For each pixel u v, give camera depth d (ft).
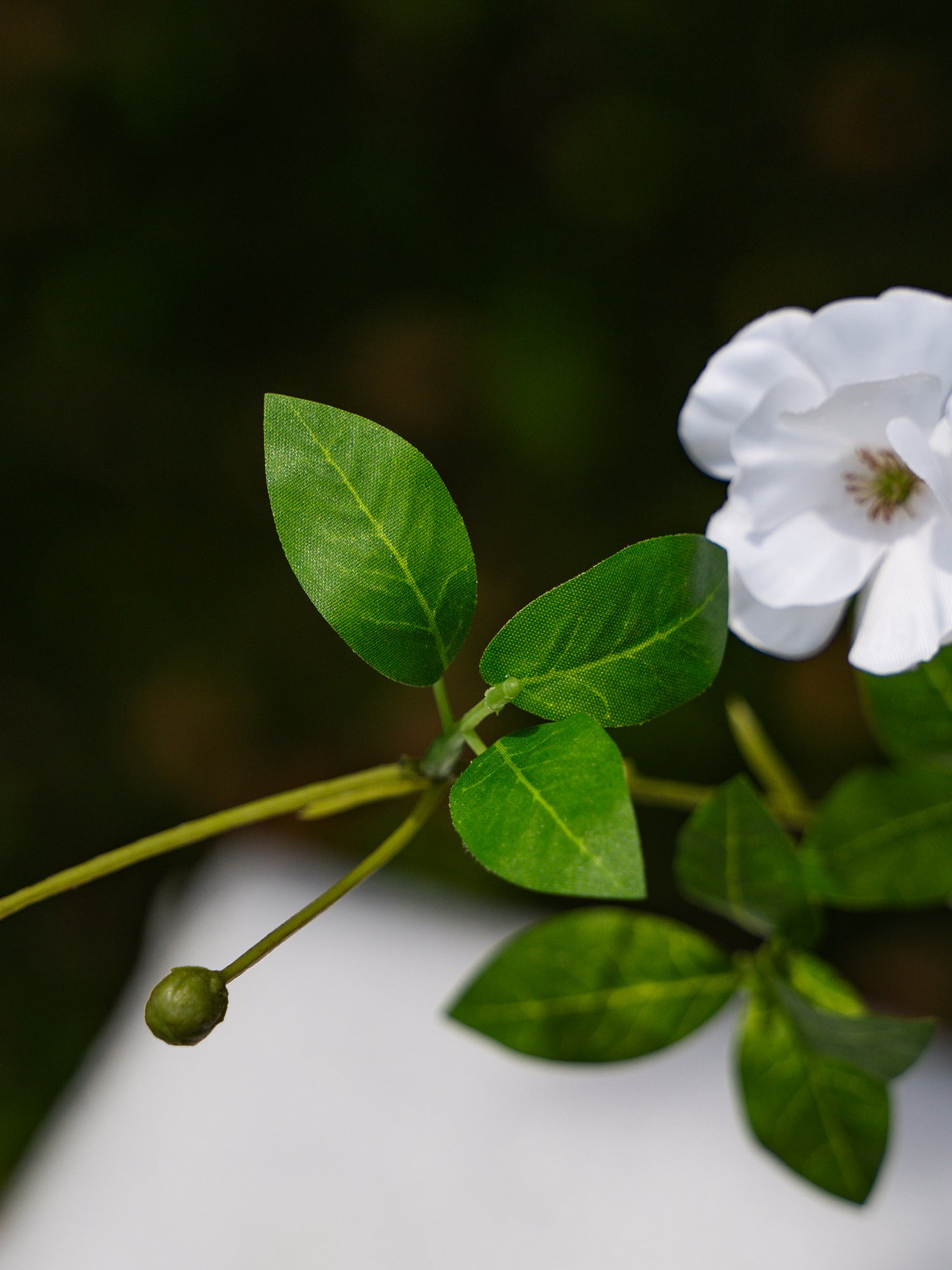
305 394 5.07
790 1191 2.48
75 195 5.21
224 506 5.13
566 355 4.75
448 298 5.02
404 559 1.67
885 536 1.76
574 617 1.65
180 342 5.20
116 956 4.60
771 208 4.92
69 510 5.19
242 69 5.12
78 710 4.92
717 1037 2.71
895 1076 1.79
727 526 1.77
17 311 5.15
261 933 2.97
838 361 1.74
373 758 4.60
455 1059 2.74
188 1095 2.74
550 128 5.08
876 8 4.98
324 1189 2.59
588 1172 2.55
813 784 4.00
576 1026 1.90
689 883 1.86
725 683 4.12
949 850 1.90
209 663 4.89
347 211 5.16
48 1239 2.60
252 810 1.68
